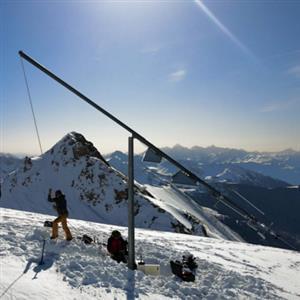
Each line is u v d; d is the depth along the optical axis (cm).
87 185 14338
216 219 15962
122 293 1077
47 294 948
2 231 1596
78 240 1557
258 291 1453
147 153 1271
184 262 1536
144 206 12350
